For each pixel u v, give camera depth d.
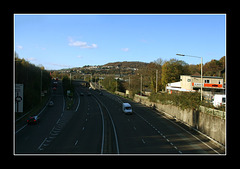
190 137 26.38
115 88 121.81
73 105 63.66
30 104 51.09
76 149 20.41
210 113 26.67
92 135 27.20
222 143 22.33
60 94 102.12
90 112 50.34
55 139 24.78
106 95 103.62
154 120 39.66
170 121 38.56
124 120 39.66
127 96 95.62
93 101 76.50
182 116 37.53
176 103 40.88
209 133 26.09
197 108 31.28
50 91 113.56
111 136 26.67
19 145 21.72
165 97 48.62
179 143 23.23
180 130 30.72
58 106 61.28
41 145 21.89
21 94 23.53
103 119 40.75
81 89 140.38
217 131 23.86
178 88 65.25
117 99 85.75
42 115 44.88
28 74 65.56
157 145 22.17
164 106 49.62
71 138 25.42
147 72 105.50
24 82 58.91
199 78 61.81
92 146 21.67
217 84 62.59
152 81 89.44
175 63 82.00
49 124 35.06
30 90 56.47
